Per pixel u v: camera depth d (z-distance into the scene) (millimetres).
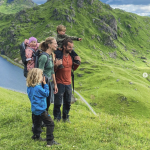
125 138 7172
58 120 8336
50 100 7434
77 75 164125
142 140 7348
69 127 7715
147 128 9547
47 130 5930
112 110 99938
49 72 6773
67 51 7391
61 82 7762
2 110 10016
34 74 5664
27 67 6434
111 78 143000
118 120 10016
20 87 133250
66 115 8547
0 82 143375
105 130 7820
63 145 5980
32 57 6434
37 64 6449
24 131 7102
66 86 7910
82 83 144250
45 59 6332
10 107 11133
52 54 7070
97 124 8672
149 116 94688
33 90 5684
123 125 9109
